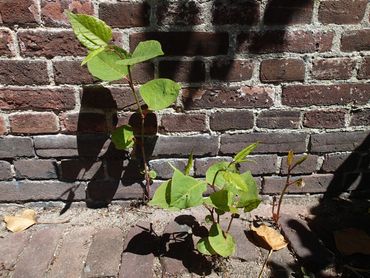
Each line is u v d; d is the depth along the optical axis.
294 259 0.64
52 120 0.67
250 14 0.62
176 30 0.62
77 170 0.71
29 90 0.65
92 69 0.59
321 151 0.73
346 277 0.61
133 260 0.62
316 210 0.75
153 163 0.72
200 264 0.62
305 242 0.66
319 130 0.72
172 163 0.72
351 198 0.78
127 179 0.73
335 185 0.77
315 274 0.62
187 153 0.71
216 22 0.62
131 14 0.61
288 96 0.68
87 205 0.74
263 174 0.75
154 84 0.59
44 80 0.64
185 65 0.65
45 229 0.68
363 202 0.77
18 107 0.66
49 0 0.59
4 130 0.67
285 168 0.74
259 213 0.73
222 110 0.69
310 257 0.63
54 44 0.62
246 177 0.59
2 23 0.60
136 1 0.60
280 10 0.62
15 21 0.60
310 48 0.65
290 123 0.70
